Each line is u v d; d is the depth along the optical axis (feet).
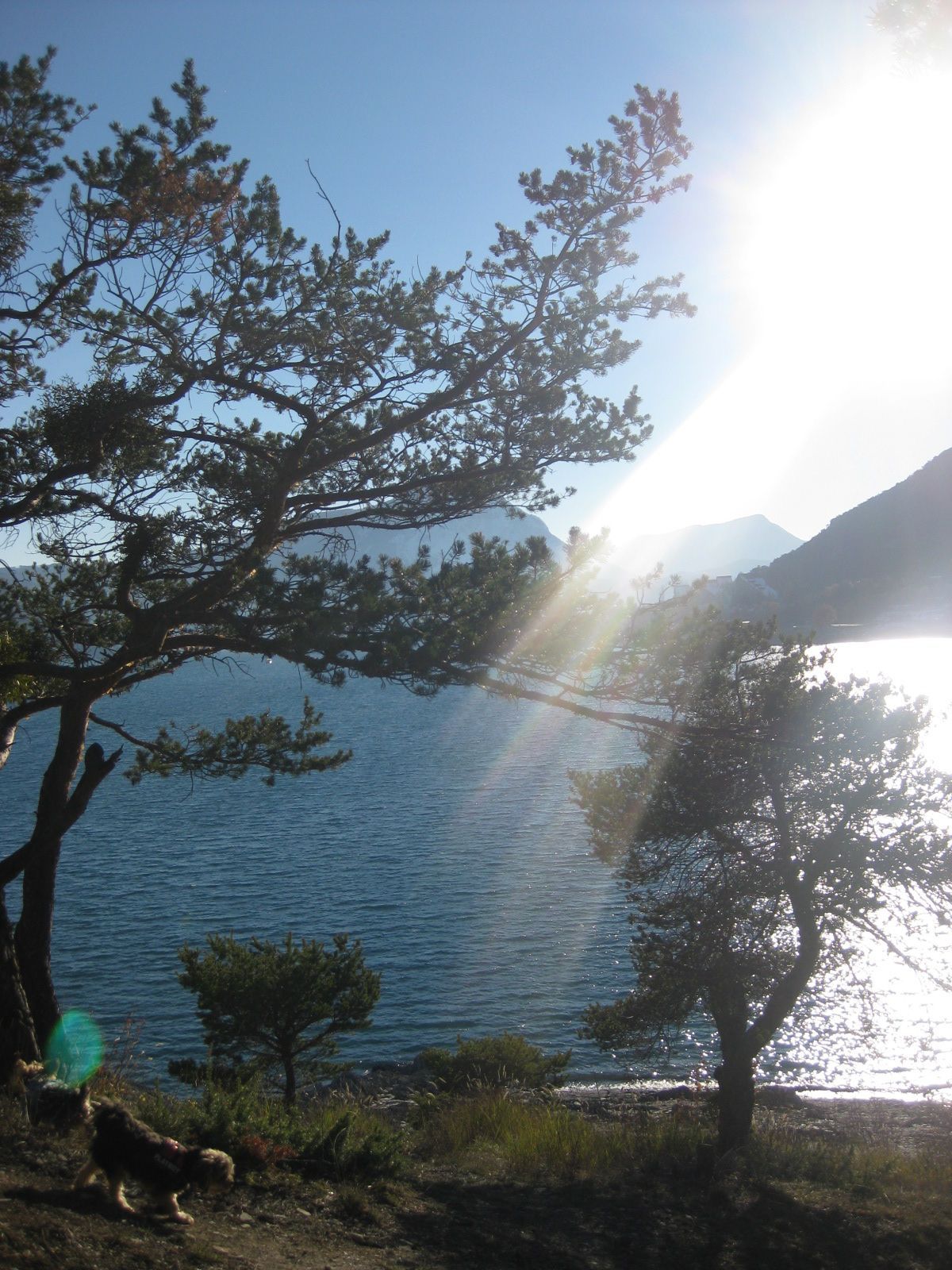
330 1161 27.53
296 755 45.68
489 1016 100.01
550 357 35.19
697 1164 35.01
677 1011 45.52
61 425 32.78
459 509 38.22
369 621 29.22
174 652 40.09
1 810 234.17
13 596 39.75
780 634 40.55
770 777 40.19
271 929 130.82
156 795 255.91
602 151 33.19
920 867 40.73
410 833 195.11
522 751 327.06
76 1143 23.50
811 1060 91.25
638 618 32.09
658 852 45.24
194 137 33.99
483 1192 29.12
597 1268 23.03
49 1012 36.45
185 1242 18.48
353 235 35.88
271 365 35.45
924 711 40.47
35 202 35.53
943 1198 32.09
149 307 34.63
